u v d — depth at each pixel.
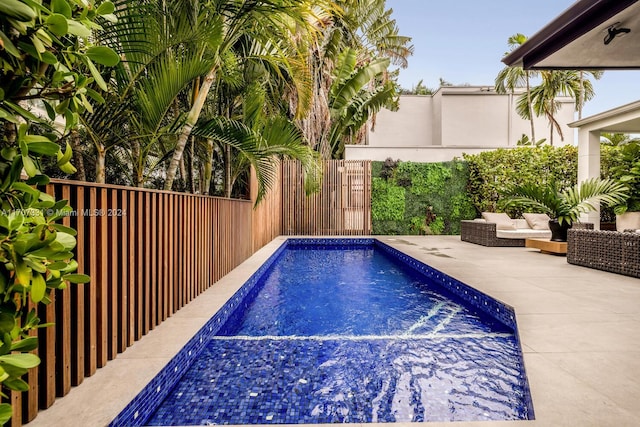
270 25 3.48
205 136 3.78
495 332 3.11
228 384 2.21
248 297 4.42
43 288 0.76
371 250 9.36
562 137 15.28
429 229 10.62
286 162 10.66
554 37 2.67
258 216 7.30
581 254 5.16
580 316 2.83
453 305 4.04
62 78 0.81
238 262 5.42
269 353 2.67
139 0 2.63
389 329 3.21
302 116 4.57
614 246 4.63
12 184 0.75
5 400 1.35
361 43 11.49
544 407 1.57
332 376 2.30
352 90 10.41
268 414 1.89
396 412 1.90
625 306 3.11
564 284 3.97
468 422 1.48
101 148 2.88
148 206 2.59
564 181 9.88
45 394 1.57
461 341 2.88
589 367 1.96
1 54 0.73
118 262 2.23
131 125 3.16
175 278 3.09
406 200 10.68
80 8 0.85
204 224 3.86
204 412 1.91
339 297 4.43
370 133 16.25
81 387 1.76
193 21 2.92
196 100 3.39
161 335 2.50
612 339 2.36
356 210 10.71
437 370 2.37
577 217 6.30
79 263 1.80
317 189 5.99
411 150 11.27
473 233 8.32
